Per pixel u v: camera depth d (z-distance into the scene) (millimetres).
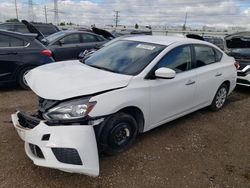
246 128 4918
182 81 4207
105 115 3129
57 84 3152
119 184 3014
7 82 6012
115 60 4043
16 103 5238
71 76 3406
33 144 2844
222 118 5285
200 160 3662
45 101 3039
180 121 4930
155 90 3748
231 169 3521
